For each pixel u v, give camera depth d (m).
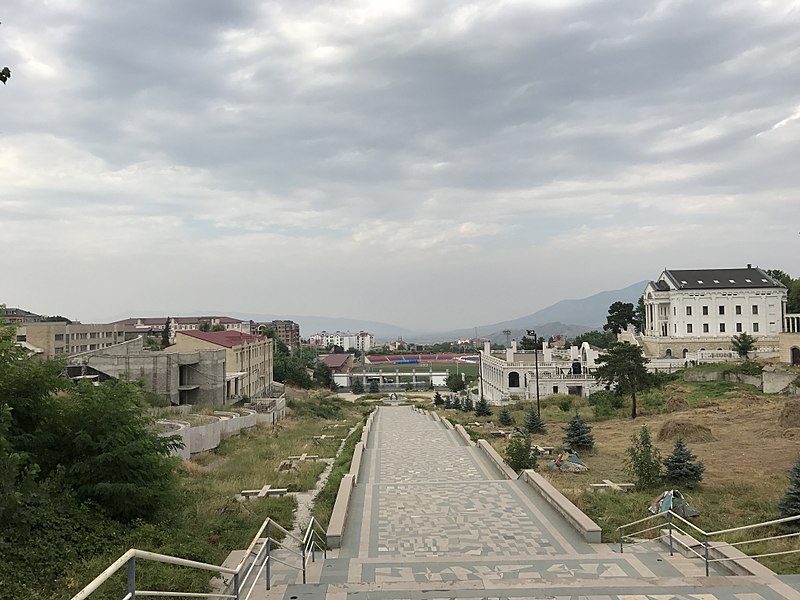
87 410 16.14
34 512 13.13
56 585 11.03
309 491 24.19
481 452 32.75
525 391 76.75
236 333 73.62
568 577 13.09
